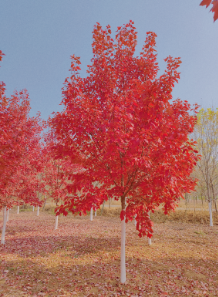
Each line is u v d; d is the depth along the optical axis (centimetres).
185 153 470
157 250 841
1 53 351
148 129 430
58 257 748
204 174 1655
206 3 148
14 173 805
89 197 492
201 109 1723
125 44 618
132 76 611
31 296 476
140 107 442
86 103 471
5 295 473
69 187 489
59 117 509
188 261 716
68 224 1506
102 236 1088
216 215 1741
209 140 1659
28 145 960
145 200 537
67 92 507
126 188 565
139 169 516
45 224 1497
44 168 1278
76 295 490
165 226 1466
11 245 895
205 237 1088
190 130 503
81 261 712
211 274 613
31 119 1056
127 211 517
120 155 512
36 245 898
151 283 555
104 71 580
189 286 541
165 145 418
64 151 507
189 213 1848
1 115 608
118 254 788
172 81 431
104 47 594
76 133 479
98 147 532
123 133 431
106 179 529
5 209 961
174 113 524
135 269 645
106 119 485
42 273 610
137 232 1212
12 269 627
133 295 491
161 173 418
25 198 1002
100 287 529
